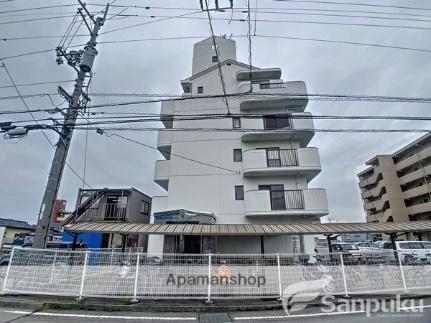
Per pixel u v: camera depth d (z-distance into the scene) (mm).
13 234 26984
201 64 21500
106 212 18328
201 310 6641
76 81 9898
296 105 17125
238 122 17422
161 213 15023
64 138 9078
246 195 15102
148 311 6578
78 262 7340
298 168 15234
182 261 7309
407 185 39500
